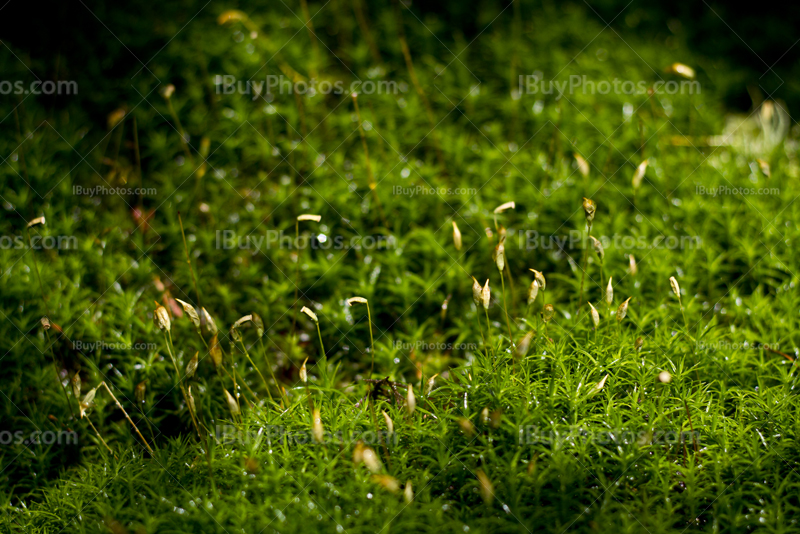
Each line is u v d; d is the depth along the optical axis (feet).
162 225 12.16
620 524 6.66
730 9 20.04
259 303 10.80
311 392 8.66
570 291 11.01
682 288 10.30
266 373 9.95
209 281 11.14
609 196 12.33
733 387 8.45
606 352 8.29
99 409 8.98
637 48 17.37
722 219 11.59
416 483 7.17
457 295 11.05
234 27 16.71
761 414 7.98
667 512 6.75
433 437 7.50
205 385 9.14
